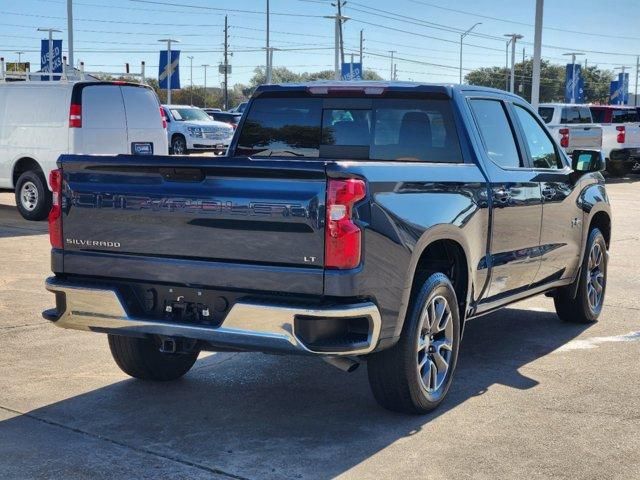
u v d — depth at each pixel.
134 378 5.97
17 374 6.00
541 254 6.64
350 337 4.58
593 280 7.83
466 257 5.48
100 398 5.53
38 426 5.01
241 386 5.85
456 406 5.45
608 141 25.98
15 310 7.86
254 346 4.50
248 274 4.54
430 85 5.96
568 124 24.50
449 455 4.62
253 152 6.61
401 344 4.95
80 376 5.99
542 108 25.31
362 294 4.45
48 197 14.05
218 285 4.63
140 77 18.55
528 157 6.64
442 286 5.20
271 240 4.49
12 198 18.08
